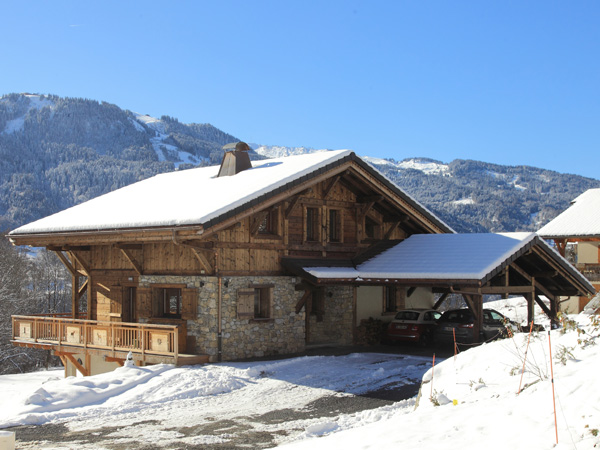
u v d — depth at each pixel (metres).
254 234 20.16
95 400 14.34
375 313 25.19
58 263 58.94
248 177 22.03
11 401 14.54
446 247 22.66
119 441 10.95
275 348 20.56
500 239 21.89
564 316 12.20
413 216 24.70
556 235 38.88
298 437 10.93
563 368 9.98
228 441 10.88
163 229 17.81
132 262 20.70
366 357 20.00
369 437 8.92
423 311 23.95
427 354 20.75
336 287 24.30
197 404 14.02
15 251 50.22
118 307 22.41
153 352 18.53
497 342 13.13
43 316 24.64
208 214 17.23
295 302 21.45
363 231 24.38
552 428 7.78
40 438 11.24
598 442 7.06
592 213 39.81
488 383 10.78
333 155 21.72
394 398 14.43
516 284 24.05
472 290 19.81
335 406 13.68
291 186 19.89
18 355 41.59
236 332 19.28
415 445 8.20
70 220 22.34
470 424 8.67
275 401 14.25
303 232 22.09
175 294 20.31
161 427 11.98
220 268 19.08
